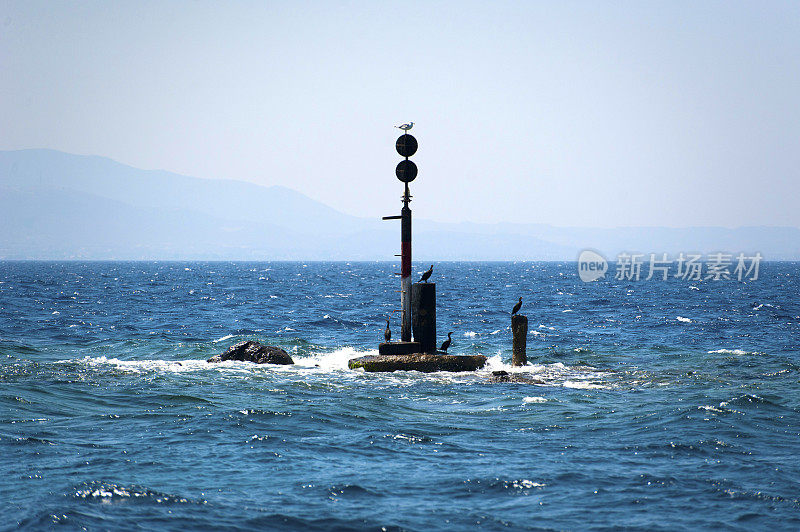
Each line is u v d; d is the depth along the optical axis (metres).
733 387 88.50
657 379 96.75
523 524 42.25
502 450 58.00
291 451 56.88
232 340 139.75
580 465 53.56
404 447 58.84
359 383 91.44
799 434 63.34
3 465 50.59
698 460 54.81
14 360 105.38
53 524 40.28
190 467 51.94
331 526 41.62
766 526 41.84
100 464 51.62
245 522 41.84
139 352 123.31
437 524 42.19
